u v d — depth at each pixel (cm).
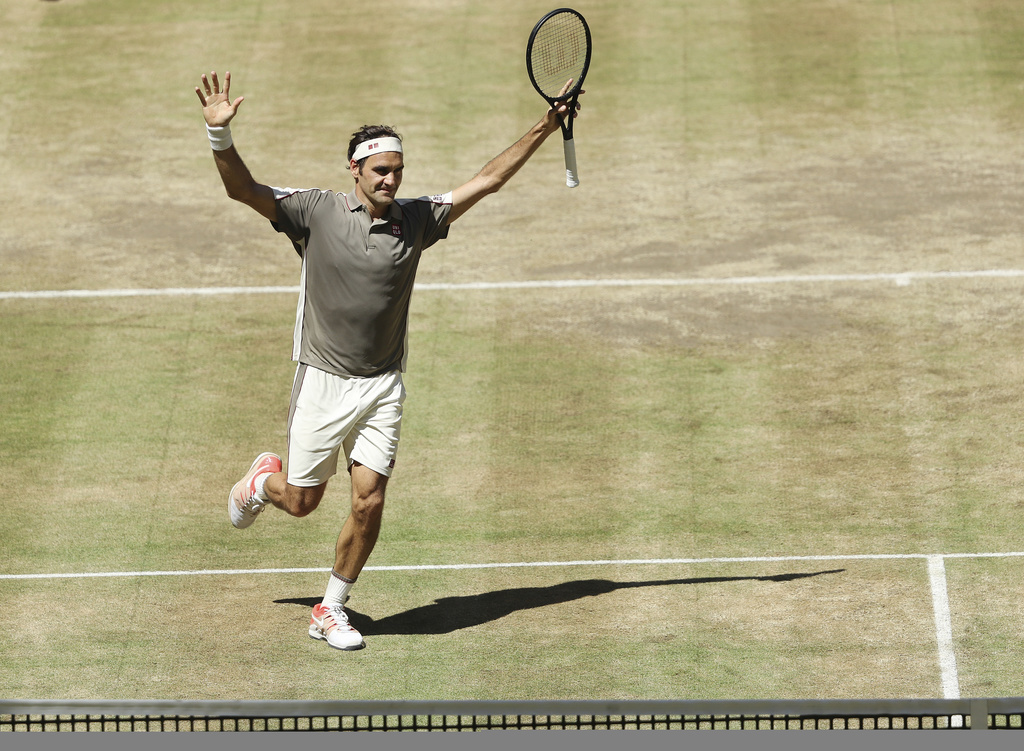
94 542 2898
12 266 4269
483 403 3522
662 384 3588
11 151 4916
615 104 5119
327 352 2192
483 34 5553
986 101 5038
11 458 3281
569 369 3678
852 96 5103
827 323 3862
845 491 3044
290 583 2697
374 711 1530
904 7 5612
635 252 4297
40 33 5628
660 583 2664
